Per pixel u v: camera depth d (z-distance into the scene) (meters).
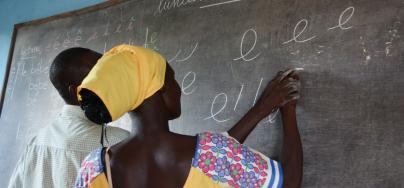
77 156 1.15
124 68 0.79
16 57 2.50
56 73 1.19
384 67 0.99
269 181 0.86
